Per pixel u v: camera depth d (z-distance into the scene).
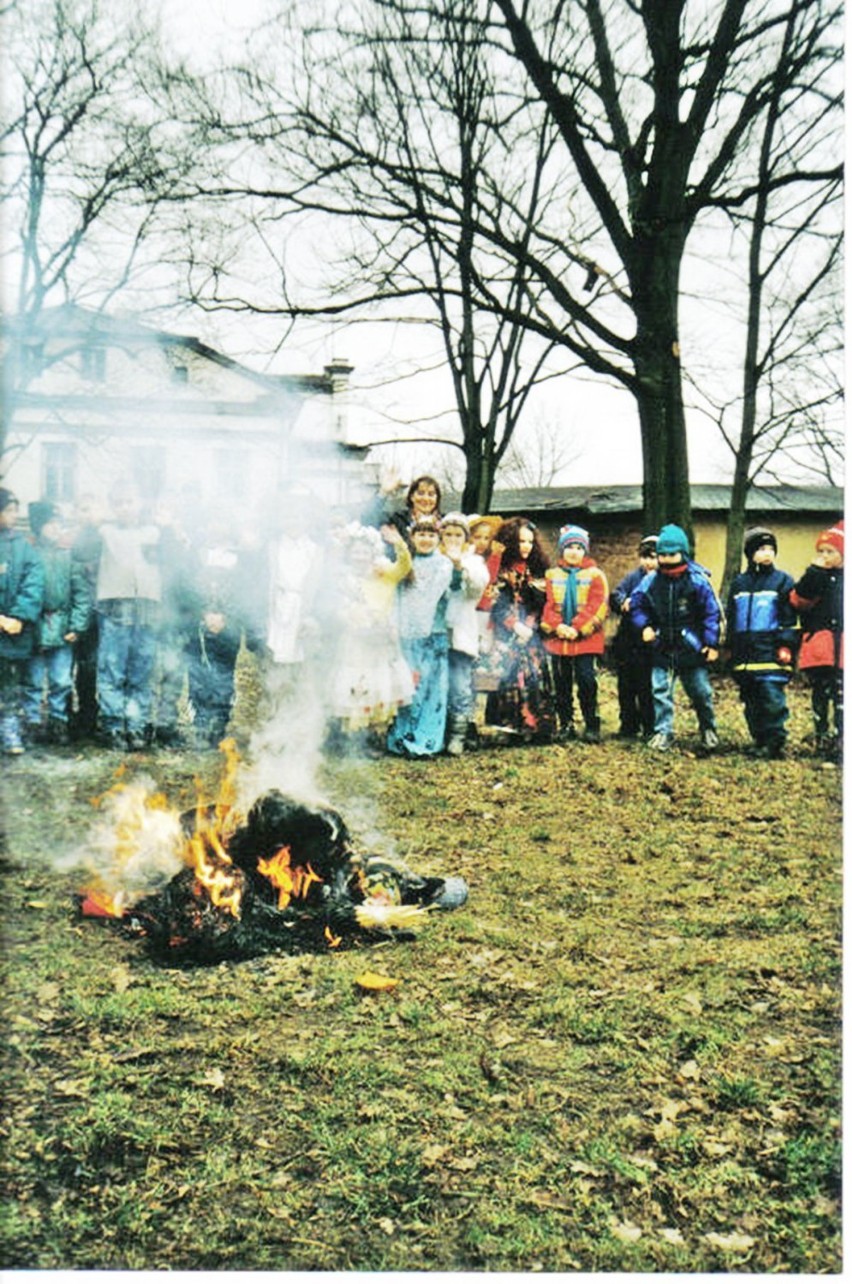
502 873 4.88
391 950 3.91
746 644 7.45
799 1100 2.94
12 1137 2.69
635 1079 3.04
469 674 7.45
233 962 3.78
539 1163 2.66
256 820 4.11
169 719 7.43
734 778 6.76
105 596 7.12
